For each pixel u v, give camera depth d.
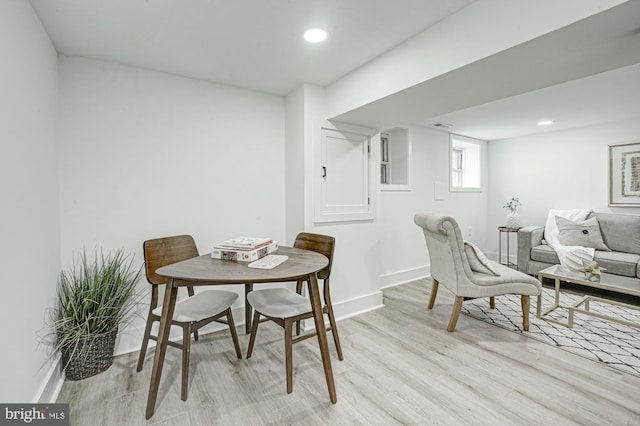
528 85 1.93
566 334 2.50
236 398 1.70
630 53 1.52
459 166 5.25
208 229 2.59
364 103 2.31
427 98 2.17
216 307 1.90
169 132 2.40
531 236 4.11
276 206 2.95
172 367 2.02
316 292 1.68
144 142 2.30
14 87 1.31
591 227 3.77
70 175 2.04
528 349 2.25
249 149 2.79
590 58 1.57
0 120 1.17
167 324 1.57
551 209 4.58
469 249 2.70
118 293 1.96
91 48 1.97
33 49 1.54
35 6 1.52
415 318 2.85
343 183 2.88
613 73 2.44
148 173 2.32
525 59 1.57
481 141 5.16
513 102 3.16
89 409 1.61
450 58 1.71
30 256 1.46
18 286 1.31
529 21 1.38
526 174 4.85
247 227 2.79
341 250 2.88
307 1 1.54
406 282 4.09
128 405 1.64
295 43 1.98
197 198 2.53
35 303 1.51
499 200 5.19
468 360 2.10
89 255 2.11
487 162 5.31
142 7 1.56
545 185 4.65
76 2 1.50
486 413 1.58
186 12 1.62
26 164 1.43
